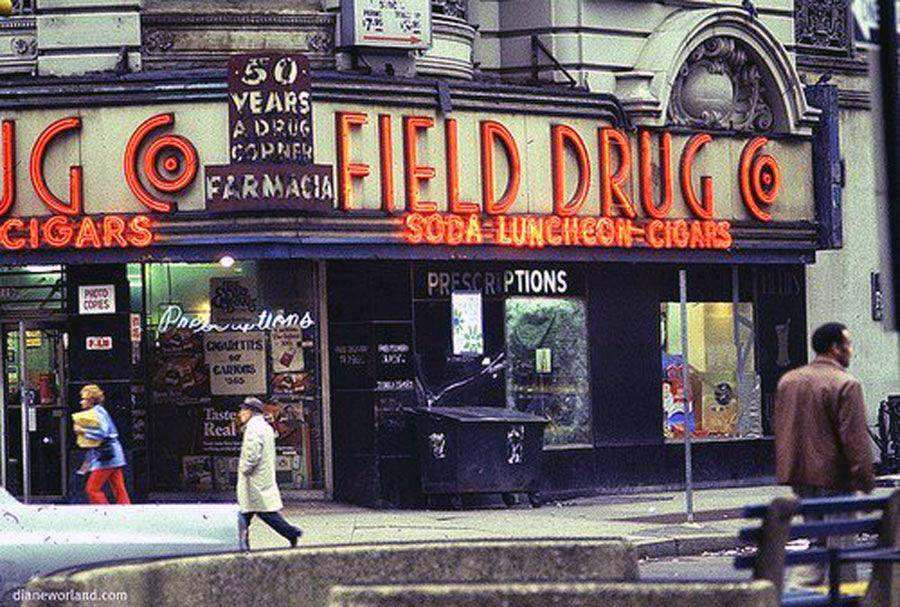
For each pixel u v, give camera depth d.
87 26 33.34
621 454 37.22
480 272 35.50
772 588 10.68
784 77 38.88
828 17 41.75
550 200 35.31
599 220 35.75
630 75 36.75
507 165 34.75
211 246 32.44
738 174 38.22
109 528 19.81
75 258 32.69
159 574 13.34
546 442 36.34
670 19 37.78
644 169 36.66
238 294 35.00
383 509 34.19
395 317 34.50
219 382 34.91
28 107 32.69
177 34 33.69
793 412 18.38
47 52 33.41
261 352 34.94
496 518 32.59
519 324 36.09
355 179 33.00
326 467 34.91
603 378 37.09
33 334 34.94
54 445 34.94
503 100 34.66
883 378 42.16
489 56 37.16
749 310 39.53
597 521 31.84
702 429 38.72
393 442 34.28
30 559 19.72
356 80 33.00
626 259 36.34
